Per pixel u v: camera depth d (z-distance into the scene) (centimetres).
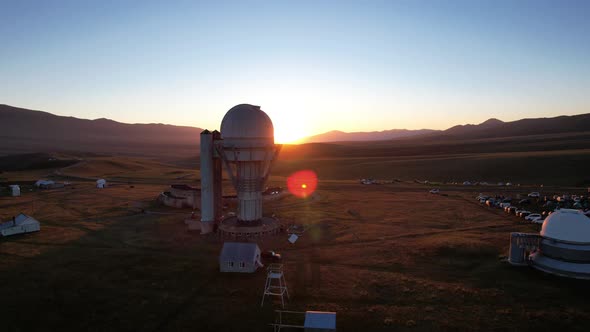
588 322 2727
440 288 3303
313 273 3675
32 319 2792
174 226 5569
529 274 3628
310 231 5275
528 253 3962
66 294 3203
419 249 4353
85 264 3916
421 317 2809
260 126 4906
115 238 4925
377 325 2700
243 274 3644
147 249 4462
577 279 3481
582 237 3559
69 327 2695
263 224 5294
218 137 5341
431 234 5050
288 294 3173
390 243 4647
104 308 2964
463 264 3912
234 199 7162
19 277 3566
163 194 7581
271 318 2811
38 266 3856
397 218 6069
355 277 3569
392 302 3059
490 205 7088
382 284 3397
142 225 5638
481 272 3694
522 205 6906
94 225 5631
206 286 3372
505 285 3369
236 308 2964
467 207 6956
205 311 2917
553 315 2819
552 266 3591
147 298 3136
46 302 3055
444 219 5962
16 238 4897
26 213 6488
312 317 2566
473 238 4747
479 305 2998
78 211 6700
